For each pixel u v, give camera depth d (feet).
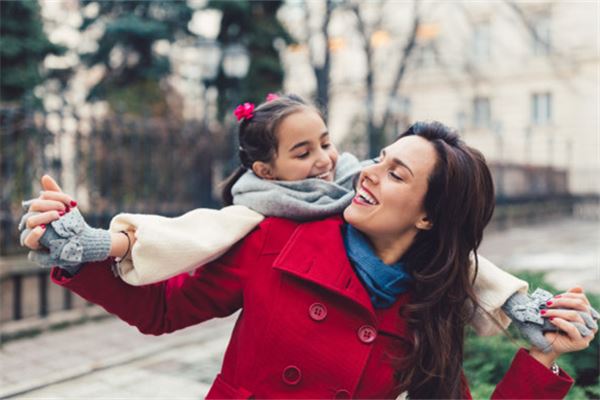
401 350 4.30
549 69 66.54
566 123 67.77
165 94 37.93
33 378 12.19
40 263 3.68
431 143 4.31
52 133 18.58
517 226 48.98
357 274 4.32
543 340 4.28
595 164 66.74
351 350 4.14
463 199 4.26
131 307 4.30
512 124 69.87
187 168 25.98
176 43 38.96
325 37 36.19
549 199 59.52
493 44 69.41
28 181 19.33
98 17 37.50
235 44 29.63
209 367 13.03
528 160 65.72
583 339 4.15
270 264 4.32
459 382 4.51
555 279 22.02
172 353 14.17
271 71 38.24
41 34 24.82
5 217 18.03
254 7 37.91
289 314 4.15
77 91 38.86
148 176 23.24
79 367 12.91
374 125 39.99
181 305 4.48
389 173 4.25
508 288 4.50
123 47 37.04
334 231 4.43
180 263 4.05
